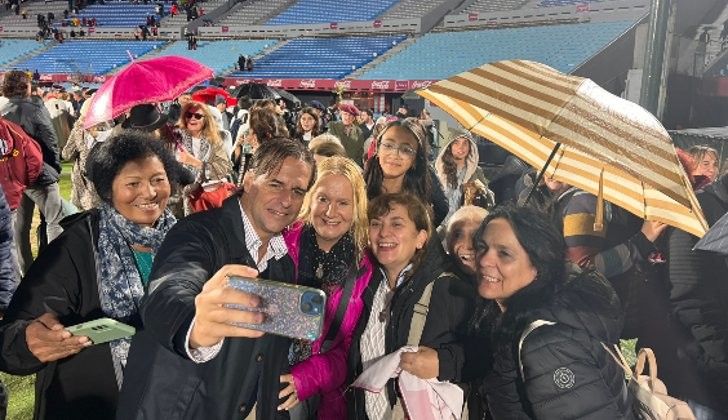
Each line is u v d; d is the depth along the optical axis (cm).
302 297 123
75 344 173
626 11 2639
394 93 2959
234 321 123
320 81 3070
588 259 257
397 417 234
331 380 237
